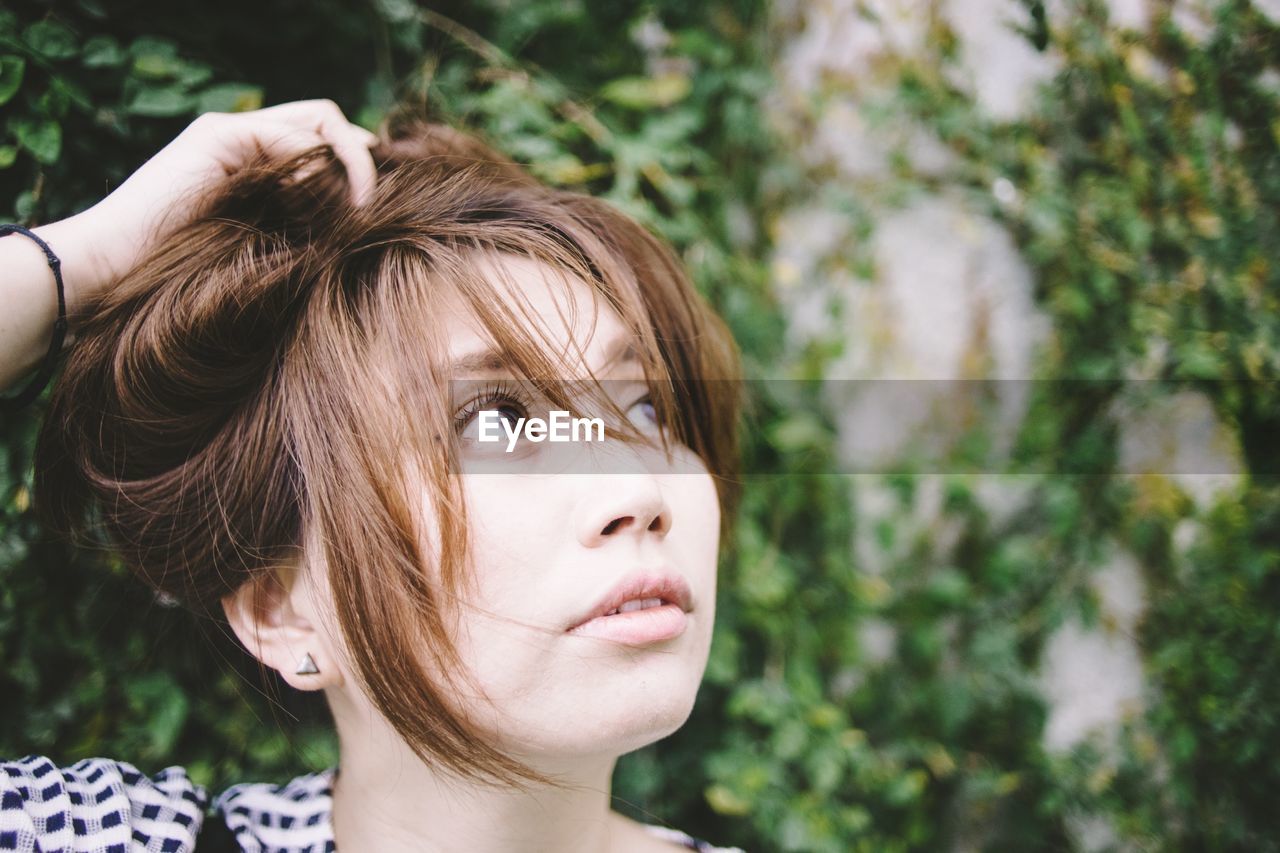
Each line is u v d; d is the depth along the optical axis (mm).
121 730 1043
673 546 718
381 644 663
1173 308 1633
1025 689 1636
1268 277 1612
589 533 648
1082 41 1639
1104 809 1608
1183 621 1637
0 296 762
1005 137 1681
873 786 1520
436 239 728
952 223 1703
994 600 1674
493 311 684
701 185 1523
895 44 1689
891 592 1671
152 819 756
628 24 1517
